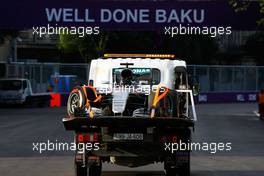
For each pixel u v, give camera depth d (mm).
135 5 88188
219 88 171750
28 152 49562
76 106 34750
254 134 69500
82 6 88125
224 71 172625
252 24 89188
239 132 72062
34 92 144750
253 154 49531
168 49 177375
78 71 151500
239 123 88688
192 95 36094
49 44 188500
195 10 88438
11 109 122875
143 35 170500
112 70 39812
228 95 172750
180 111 37219
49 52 189250
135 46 168750
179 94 37719
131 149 33156
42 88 146125
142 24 88188
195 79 39562
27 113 107250
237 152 50969
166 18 88188
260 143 58938
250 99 176625
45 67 147000
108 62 39875
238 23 89062
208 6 88500
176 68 39500
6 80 129250
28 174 37500
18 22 89375
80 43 156875
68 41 157500
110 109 35062
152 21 88188
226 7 88625
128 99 35438
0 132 68062
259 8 88625
